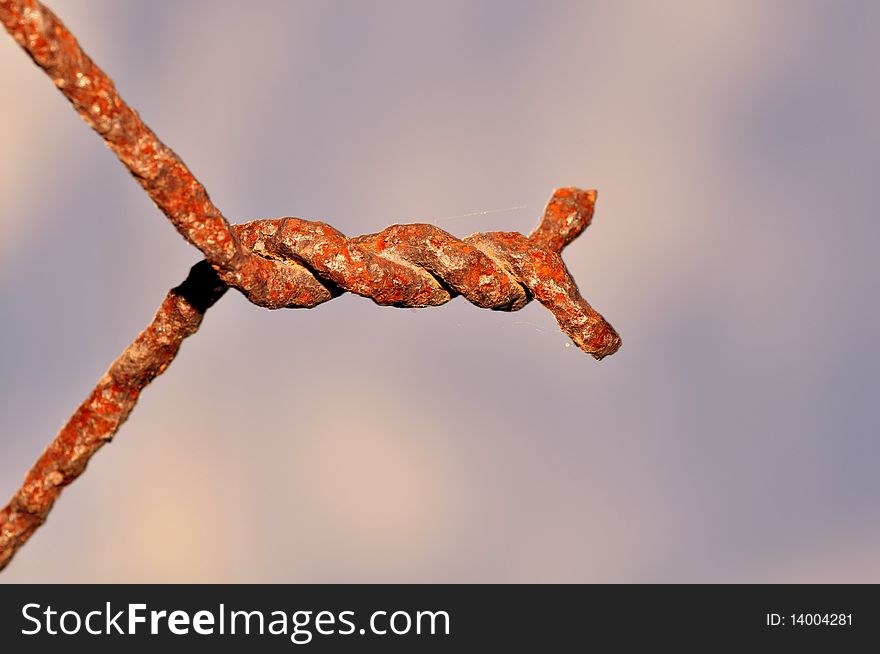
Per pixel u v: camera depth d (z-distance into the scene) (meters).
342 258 0.30
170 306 0.30
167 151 0.29
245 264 0.30
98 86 0.28
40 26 0.28
